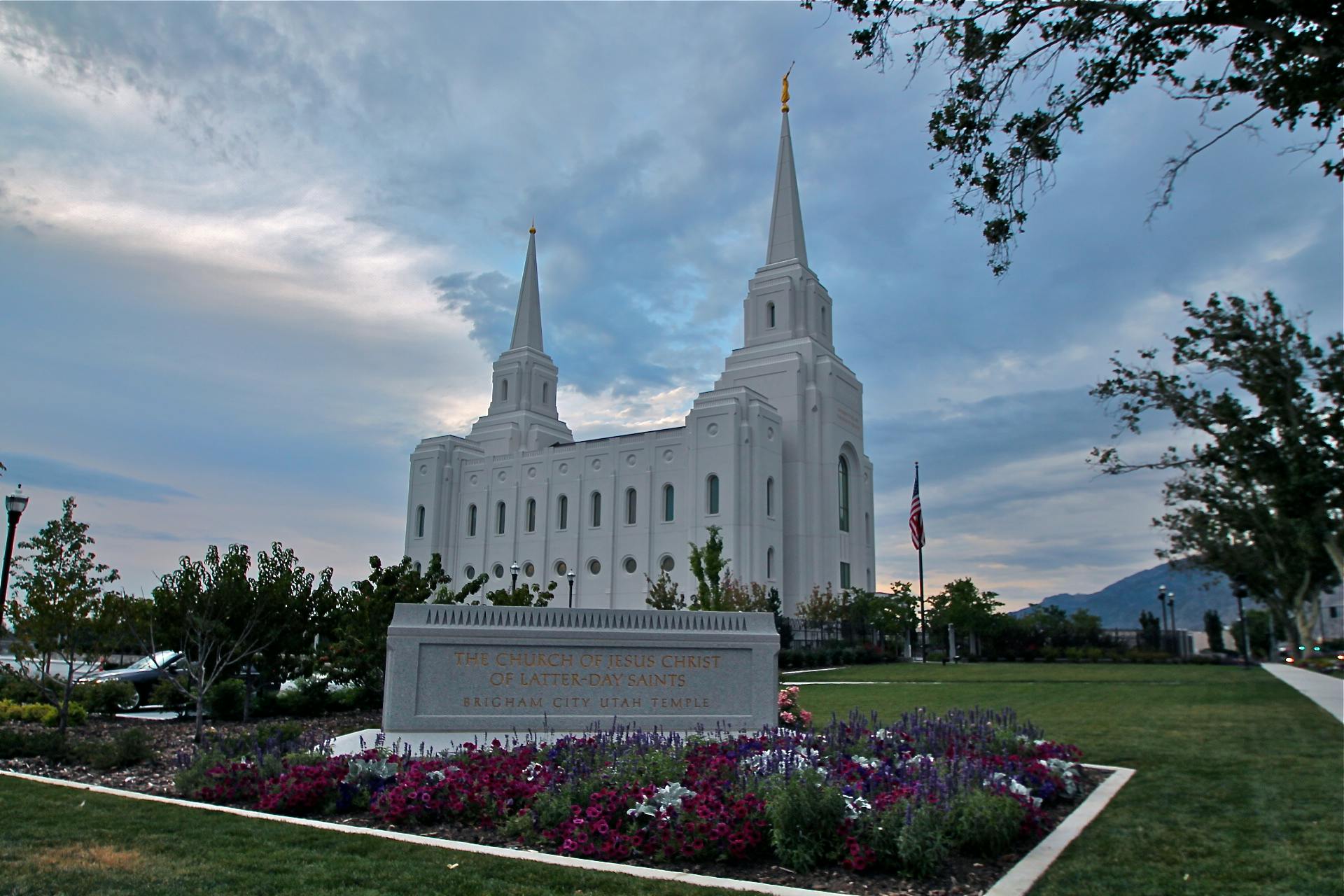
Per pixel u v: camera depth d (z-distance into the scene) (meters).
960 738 12.02
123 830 8.59
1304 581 50.59
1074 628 63.66
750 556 62.31
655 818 8.48
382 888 6.82
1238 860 8.04
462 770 10.05
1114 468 38.75
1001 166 11.83
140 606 17.77
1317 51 9.77
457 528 79.88
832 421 68.94
